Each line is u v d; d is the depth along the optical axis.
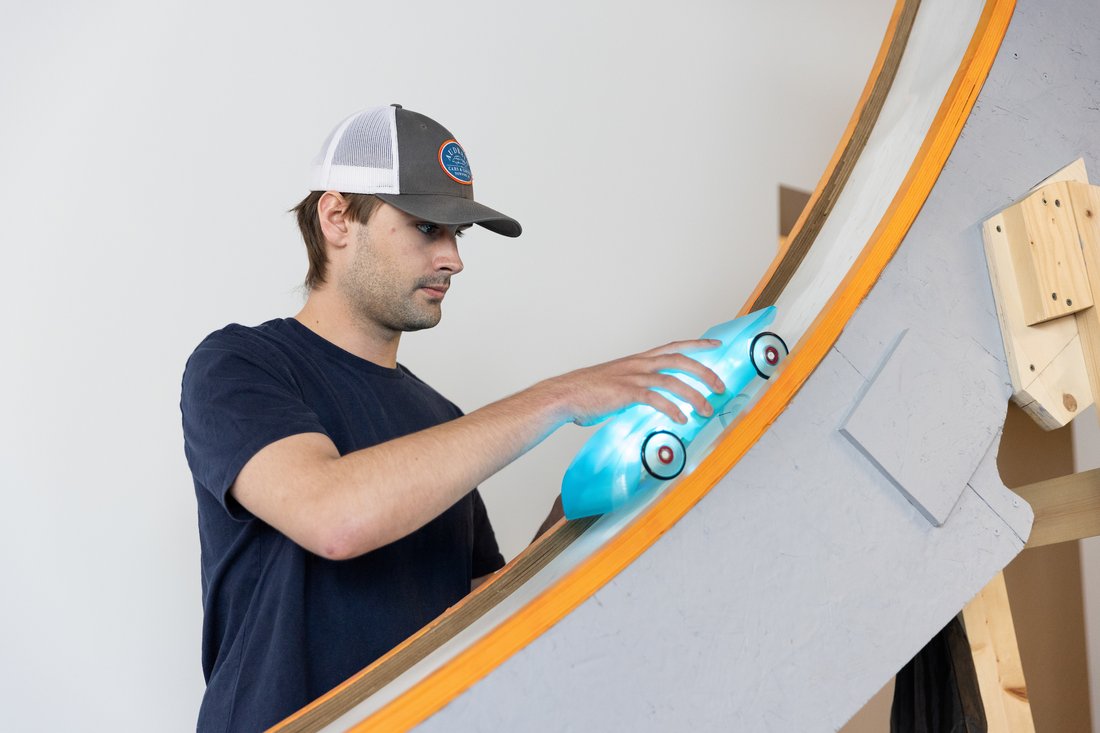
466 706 0.87
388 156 1.29
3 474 1.93
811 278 1.31
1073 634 1.78
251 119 2.20
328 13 2.31
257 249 2.18
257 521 1.19
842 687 0.99
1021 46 1.18
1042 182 1.17
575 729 0.89
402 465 0.98
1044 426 1.12
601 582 0.92
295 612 1.15
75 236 2.03
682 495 0.96
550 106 2.60
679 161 2.79
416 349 2.35
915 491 1.04
